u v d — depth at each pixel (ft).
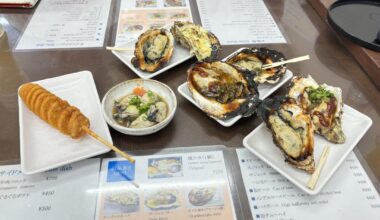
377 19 1.89
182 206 1.05
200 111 1.43
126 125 1.27
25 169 1.09
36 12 2.18
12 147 1.26
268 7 2.34
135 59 1.60
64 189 1.10
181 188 1.10
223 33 2.01
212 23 2.11
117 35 1.95
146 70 1.58
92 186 1.11
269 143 1.24
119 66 1.72
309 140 1.13
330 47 1.93
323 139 1.27
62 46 1.86
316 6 2.29
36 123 1.31
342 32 1.77
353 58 1.83
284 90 1.54
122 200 1.06
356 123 1.32
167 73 1.67
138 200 1.06
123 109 1.32
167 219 1.01
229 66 1.41
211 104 1.33
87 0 2.34
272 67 1.57
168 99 1.36
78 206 1.05
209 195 1.08
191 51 1.67
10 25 2.04
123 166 1.18
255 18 2.19
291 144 1.14
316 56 1.85
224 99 1.36
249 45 1.91
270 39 1.98
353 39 1.73
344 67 1.76
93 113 1.36
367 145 1.30
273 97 1.39
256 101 1.29
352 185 1.14
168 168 1.17
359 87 1.62
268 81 1.49
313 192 1.03
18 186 1.11
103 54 1.81
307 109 1.29
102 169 1.16
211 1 2.37
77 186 1.11
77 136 1.22
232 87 1.38
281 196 1.10
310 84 1.39
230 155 1.23
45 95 1.27
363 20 1.88
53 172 1.15
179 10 2.24
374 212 1.06
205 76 1.43
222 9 2.28
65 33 1.97
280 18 2.22
